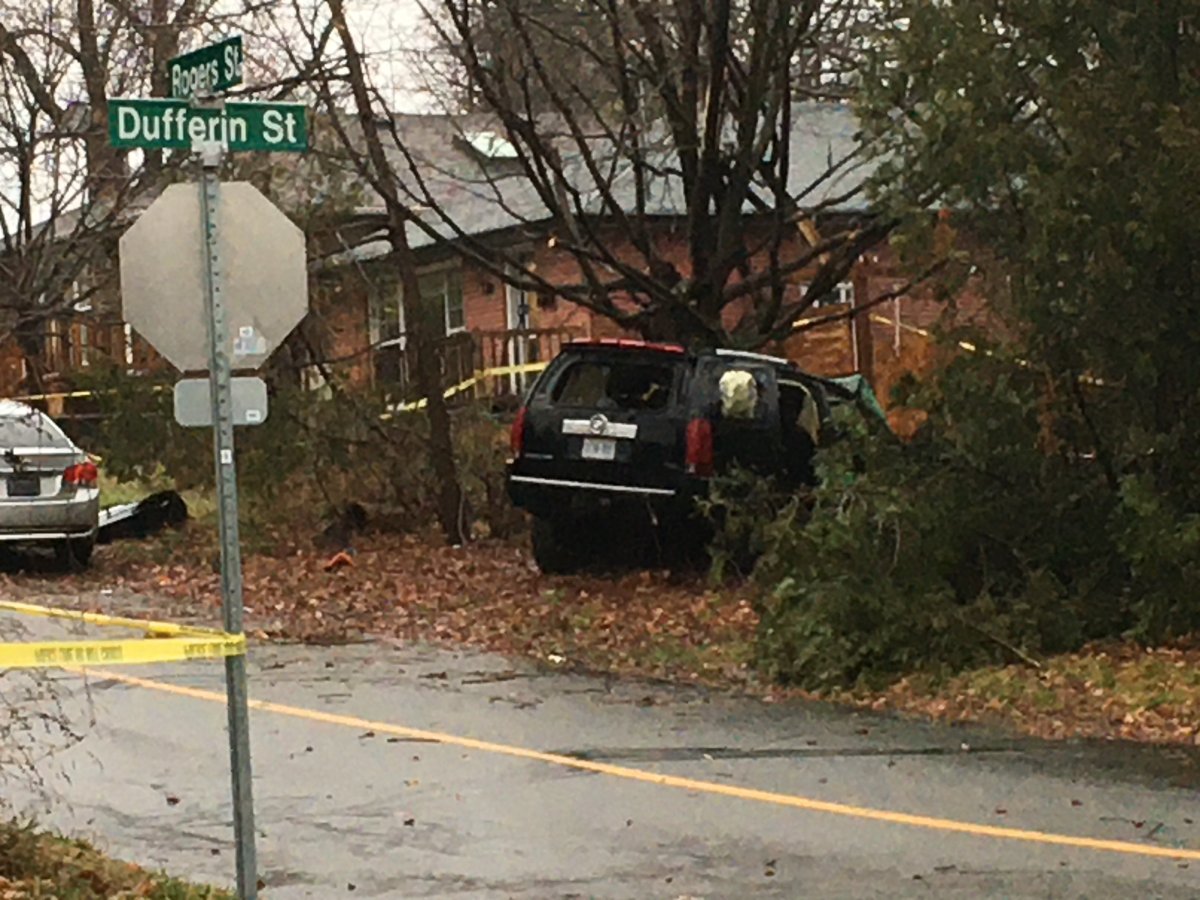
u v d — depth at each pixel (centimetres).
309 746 1094
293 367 2214
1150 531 1291
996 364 1376
